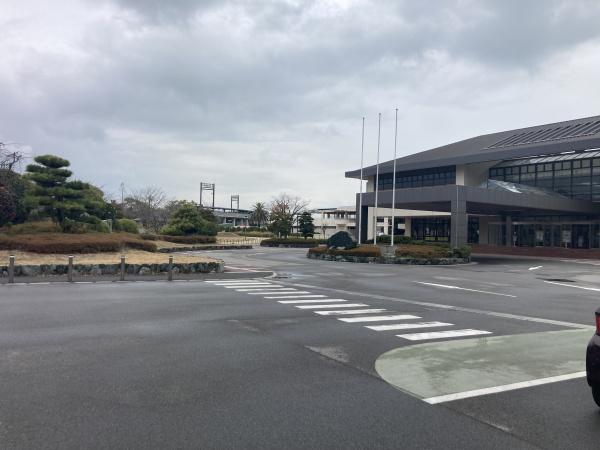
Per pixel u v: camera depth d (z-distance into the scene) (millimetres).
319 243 57625
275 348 7965
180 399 5473
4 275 18219
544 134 51281
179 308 11906
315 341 8531
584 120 52250
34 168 27234
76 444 4301
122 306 12055
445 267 29156
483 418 5105
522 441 4555
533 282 20953
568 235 47719
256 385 6031
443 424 4922
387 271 25094
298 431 4676
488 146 53469
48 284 16797
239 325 9852
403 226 63000
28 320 9984
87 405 5238
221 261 22297
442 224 57625
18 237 23562
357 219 44344
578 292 17422
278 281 19312
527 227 50844
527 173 50812
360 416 5090
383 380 6352
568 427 4906
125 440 4395
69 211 27969
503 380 6461
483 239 54625
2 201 26609
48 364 6789
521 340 8953
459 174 52125
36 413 4992
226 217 119875
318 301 13516
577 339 9102
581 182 46844
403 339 8836
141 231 58125
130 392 5676
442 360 7410
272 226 60438
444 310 12469
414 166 55375
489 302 14289
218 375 6410
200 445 4324
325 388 5969
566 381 6469
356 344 8359
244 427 4738
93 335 8695
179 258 23438
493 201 36656
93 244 23734
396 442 4480
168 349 7766
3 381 6008
